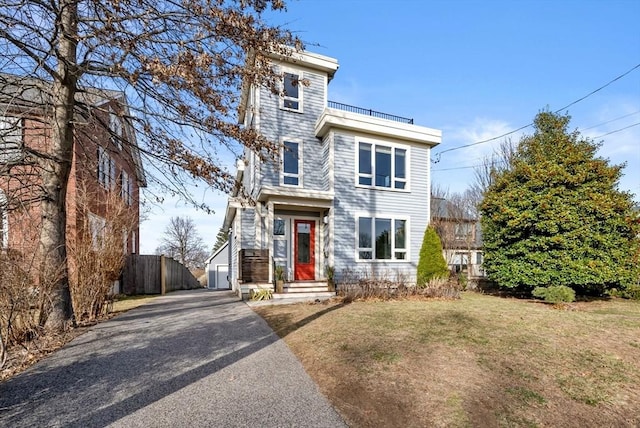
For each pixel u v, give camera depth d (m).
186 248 44.38
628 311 7.95
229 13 4.28
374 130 12.18
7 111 5.53
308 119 12.58
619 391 3.53
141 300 11.78
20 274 4.97
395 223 12.62
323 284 11.16
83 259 7.39
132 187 14.52
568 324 6.14
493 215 11.38
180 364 4.41
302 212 12.23
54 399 3.37
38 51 4.68
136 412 3.08
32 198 5.83
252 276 10.78
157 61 3.93
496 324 6.13
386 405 3.20
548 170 10.25
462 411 3.07
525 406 3.21
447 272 12.02
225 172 5.92
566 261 9.64
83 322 7.02
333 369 4.11
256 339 5.59
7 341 4.60
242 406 3.20
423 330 5.70
